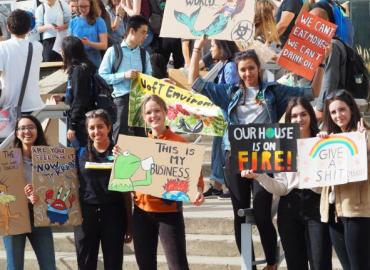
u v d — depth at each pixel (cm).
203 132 960
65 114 1145
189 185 879
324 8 1120
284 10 1244
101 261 1091
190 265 1051
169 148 883
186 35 971
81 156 934
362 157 829
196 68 966
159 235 904
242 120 935
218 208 1160
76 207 930
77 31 1366
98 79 1129
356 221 844
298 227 888
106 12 1438
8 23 1145
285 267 1028
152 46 1492
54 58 1562
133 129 1145
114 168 886
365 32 1694
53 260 948
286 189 883
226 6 968
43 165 919
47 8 1541
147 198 895
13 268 938
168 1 974
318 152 848
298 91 935
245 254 914
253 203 920
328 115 870
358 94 1058
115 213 934
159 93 998
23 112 1141
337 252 877
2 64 1133
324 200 859
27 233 945
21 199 919
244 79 931
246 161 868
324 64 1034
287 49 981
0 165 912
